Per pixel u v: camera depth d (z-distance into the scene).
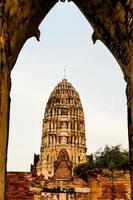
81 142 80.00
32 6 8.11
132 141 8.05
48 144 79.50
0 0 6.42
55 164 63.78
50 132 80.19
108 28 8.74
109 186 27.69
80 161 77.94
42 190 31.33
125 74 8.67
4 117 7.30
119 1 7.64
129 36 7.78
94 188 28.41
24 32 8.57
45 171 77.06
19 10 7.48
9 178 24.98
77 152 78.50
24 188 24.91
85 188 30.25
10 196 24.58
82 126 81.50
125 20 7.76
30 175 25.33
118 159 41.66
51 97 83.75
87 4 8.82
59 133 79.50
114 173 27.81
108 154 43.59
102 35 9.28
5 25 6.95
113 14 8.15
